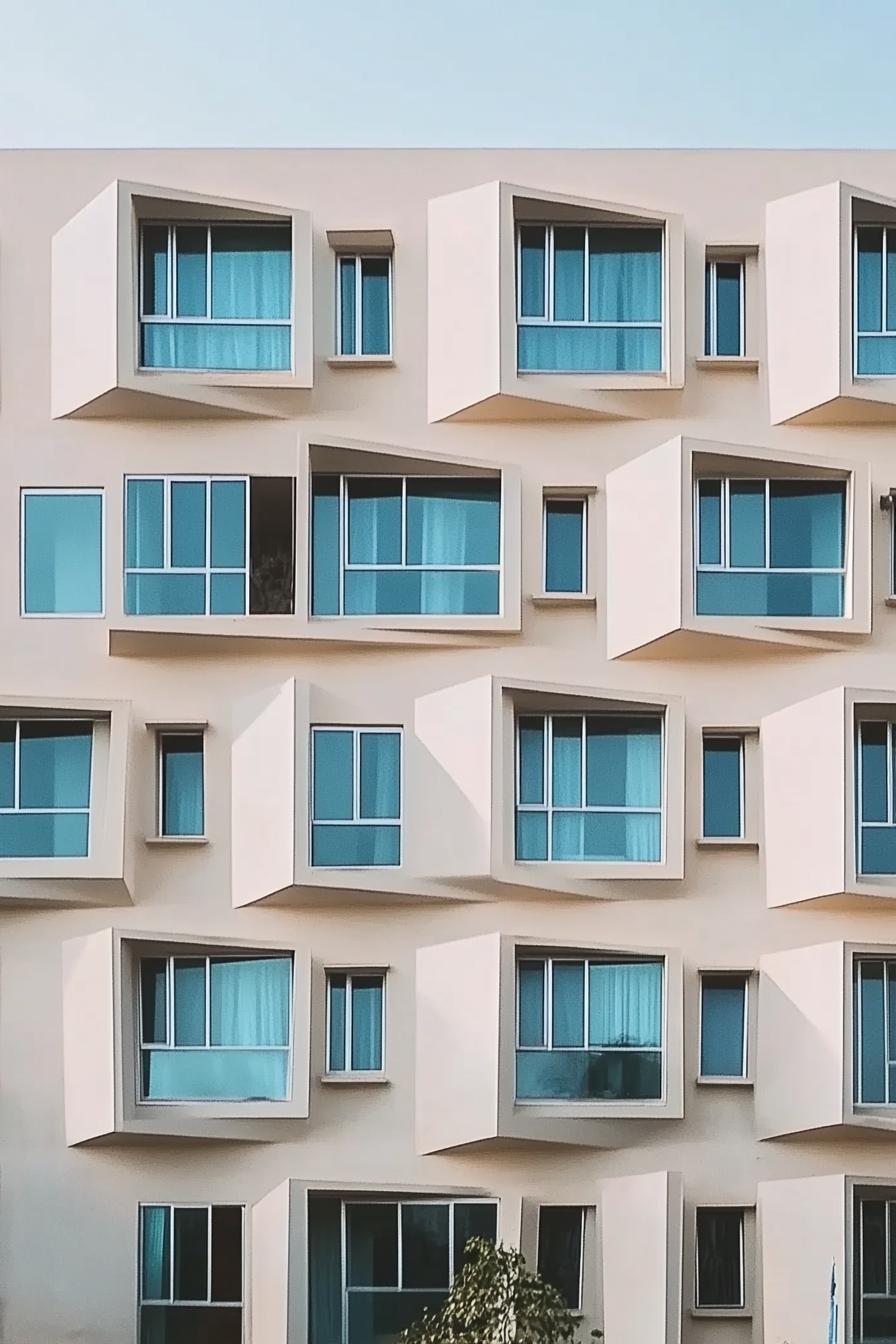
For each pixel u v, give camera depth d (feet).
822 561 90.84
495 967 85.71
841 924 88.58
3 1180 86.43
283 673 90.02
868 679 90.58
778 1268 85.87
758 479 91.20
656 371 92.22
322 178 93.50
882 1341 86.69
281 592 91.50
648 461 89.86
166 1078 87.40
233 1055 87.51
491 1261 80.53
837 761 86.89
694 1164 87.04
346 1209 87.20
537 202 90.99
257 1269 85.76
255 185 93.45
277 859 86.79
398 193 93.40
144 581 90.22
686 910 88.84
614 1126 86.63
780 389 92.07
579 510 92.68
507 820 87.51
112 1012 85.40
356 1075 87.35
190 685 89.97
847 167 94.22
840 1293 84.43
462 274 91.66
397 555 90.89
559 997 88.02
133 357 89.76
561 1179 86.74
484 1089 85.15
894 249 93.04
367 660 90.17
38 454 91.15
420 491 91.45
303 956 87.25
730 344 94.02
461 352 91.25
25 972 87.71
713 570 90.53
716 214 93.71
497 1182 86.63
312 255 91.81
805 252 91.76
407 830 88.07
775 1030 87.45
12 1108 86.79
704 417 92.43
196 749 90.48
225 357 91.45
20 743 89.04
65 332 91.45
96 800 88.43
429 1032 87.04
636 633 89.66
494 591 90.74
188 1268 86.33
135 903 88.33
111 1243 86.12
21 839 88.22
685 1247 86.48
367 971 88.38
